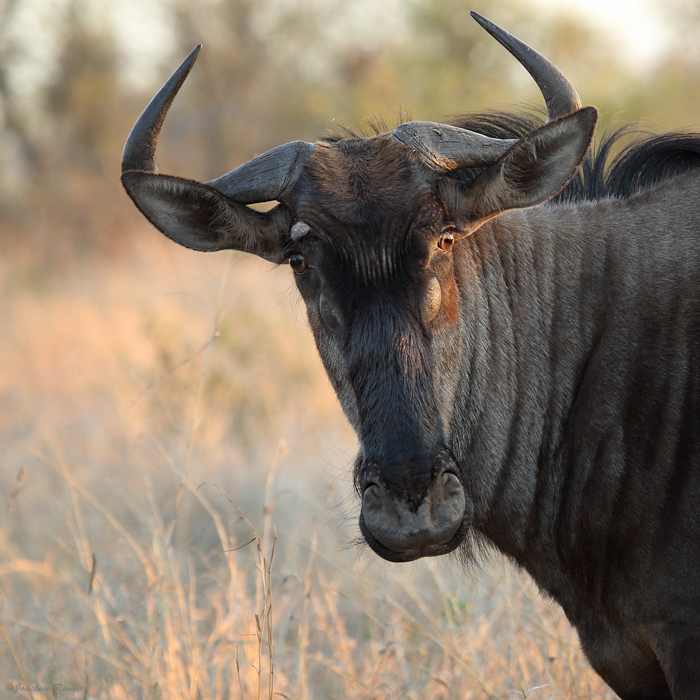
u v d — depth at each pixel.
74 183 105.56
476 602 19.62
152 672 17.06
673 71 81.06
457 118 16.20
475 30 94.75
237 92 120.50
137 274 65.88
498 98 85.00
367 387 12.09
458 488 11.91
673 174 15.34
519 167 12.83
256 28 122.00
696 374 12.84
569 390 13.91
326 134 15.89
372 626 19.95
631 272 13.80
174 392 33.09
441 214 12.82
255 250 14.26
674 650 12.58
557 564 14.22
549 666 16.73
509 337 14.16
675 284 13.41
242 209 13.85
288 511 25.55
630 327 13.51
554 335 14.08
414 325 12.29
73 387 41.50
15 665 19.16
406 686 17.20
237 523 25.47
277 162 13.53
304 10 119.25
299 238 12.91
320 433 29.98
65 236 97.56
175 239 14.34
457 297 13.34
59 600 21.45
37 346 48.81
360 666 18.78
